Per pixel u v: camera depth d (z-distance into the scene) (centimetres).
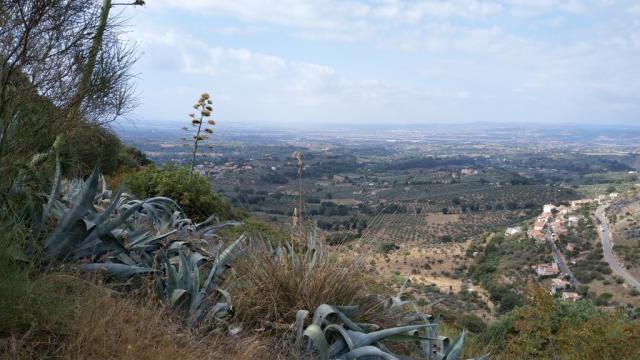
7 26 316
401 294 393
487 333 631
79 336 219
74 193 361
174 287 315
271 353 301
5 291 218
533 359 827
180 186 912
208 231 438
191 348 254
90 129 417
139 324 247
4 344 208
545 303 940
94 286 262
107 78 382
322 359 283
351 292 360
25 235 279
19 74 323
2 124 312
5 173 316
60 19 334
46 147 369
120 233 348
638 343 846
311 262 370
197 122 930
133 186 933
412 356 349
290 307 343
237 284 353
